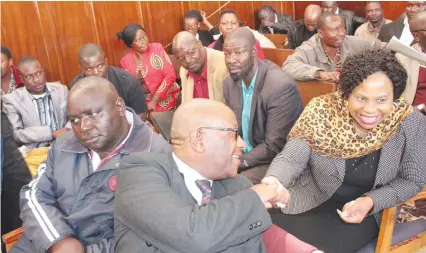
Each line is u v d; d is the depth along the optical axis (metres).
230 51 2.08
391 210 1.42
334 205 1.67
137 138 1.35
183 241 0.91
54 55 3.61
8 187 1.64
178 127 1.03
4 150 1.62
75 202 1.34
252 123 2.15
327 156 1.56
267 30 5.11
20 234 1.49
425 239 1.57
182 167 1.07
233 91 2.25
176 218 0.93
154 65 3.57
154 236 0.95
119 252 1.07
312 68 2.80
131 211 0.99
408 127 1.47
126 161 1.10
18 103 2.59
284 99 2.02
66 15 3.62
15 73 2.89
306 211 1.65
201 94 2.81
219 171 1.04
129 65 3.62
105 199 1.32
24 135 2.51
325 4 4.52
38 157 2.24
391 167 1.51
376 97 1.33
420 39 2.43
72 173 1.37
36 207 1.35
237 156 1.05
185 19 4.29
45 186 1.40
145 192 1.00
